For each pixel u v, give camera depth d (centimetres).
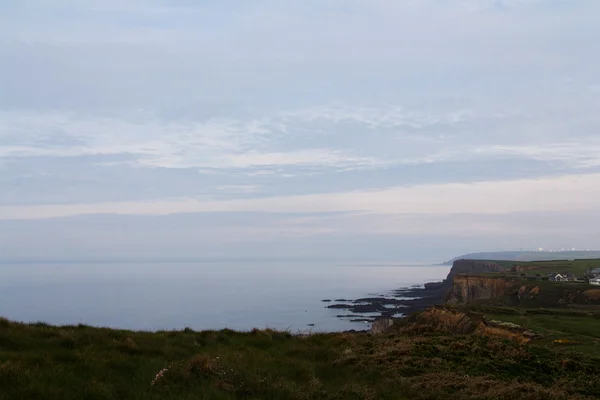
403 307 12575
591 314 4184
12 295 14350
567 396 1355
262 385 1235
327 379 1477
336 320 9806
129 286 19675
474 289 12325
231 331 2272
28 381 1024
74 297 13800
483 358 1734
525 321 3525
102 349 1500
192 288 19162
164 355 1537
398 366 1648
